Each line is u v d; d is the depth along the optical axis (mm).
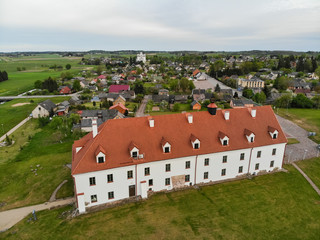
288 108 117938
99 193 40625
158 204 41500
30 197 46406
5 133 92875
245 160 49375
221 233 34938
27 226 37250
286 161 58625
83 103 147750
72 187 49219
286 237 34562
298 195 44656
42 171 57344
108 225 36500
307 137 76375
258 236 34562
